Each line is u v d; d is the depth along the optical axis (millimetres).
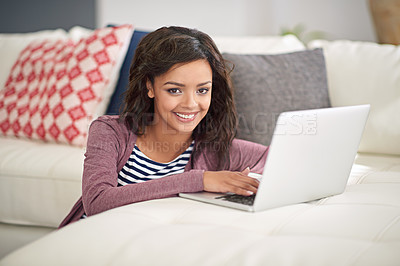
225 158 1491
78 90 2041
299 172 1112
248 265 813
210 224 1013
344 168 1229
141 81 1384
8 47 2525
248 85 1883
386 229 935
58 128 2016
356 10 3730
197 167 1488
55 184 1738
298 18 3936
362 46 2045
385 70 1926
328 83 1995
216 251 856
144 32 2184
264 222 1010
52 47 2271
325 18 3842
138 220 1022
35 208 1774
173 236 926
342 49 2053
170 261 848
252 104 1861
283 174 1079
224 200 1141
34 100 2119
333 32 3832
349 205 1093
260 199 1066
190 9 4203
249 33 4109
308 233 945
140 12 4293
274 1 3988
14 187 1792
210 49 1331
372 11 3150
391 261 792
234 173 1226
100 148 1349
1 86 2412
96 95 2053
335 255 818
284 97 1872
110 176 1305
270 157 1034
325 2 3822
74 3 4047
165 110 1328
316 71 1938
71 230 996
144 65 1325
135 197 1215
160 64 1288
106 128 1397
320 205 1142
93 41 2125
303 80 1909
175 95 1309
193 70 1285
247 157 1516
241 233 941
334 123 1146
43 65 2189
